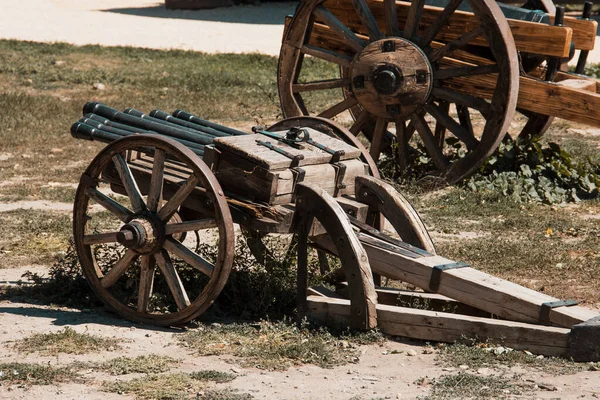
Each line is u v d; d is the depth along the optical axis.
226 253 10.23
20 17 47.00
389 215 11.25
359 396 8.39
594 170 19.38
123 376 8.93
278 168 10.54
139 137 10.72
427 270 10.34
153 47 39.72
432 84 17.72
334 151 11.24
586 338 9.23
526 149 19.09
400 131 18.39
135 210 10.85
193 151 11.44
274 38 43.28
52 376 8.83
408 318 10.10
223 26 46.94
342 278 11.94
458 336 9.91
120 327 10.68
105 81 30.84
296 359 9.51
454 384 8.63
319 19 19.61
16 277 12.78
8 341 9.98
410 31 17.77
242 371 9.12
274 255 12.35
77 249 11.34
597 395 8.31
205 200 10.66
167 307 11.03
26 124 24.30
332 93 29.28
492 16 16.72
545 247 14.34
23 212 16.45
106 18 48.50
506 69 16.92
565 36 17.12
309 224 10.48
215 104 27.56
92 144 22.61
